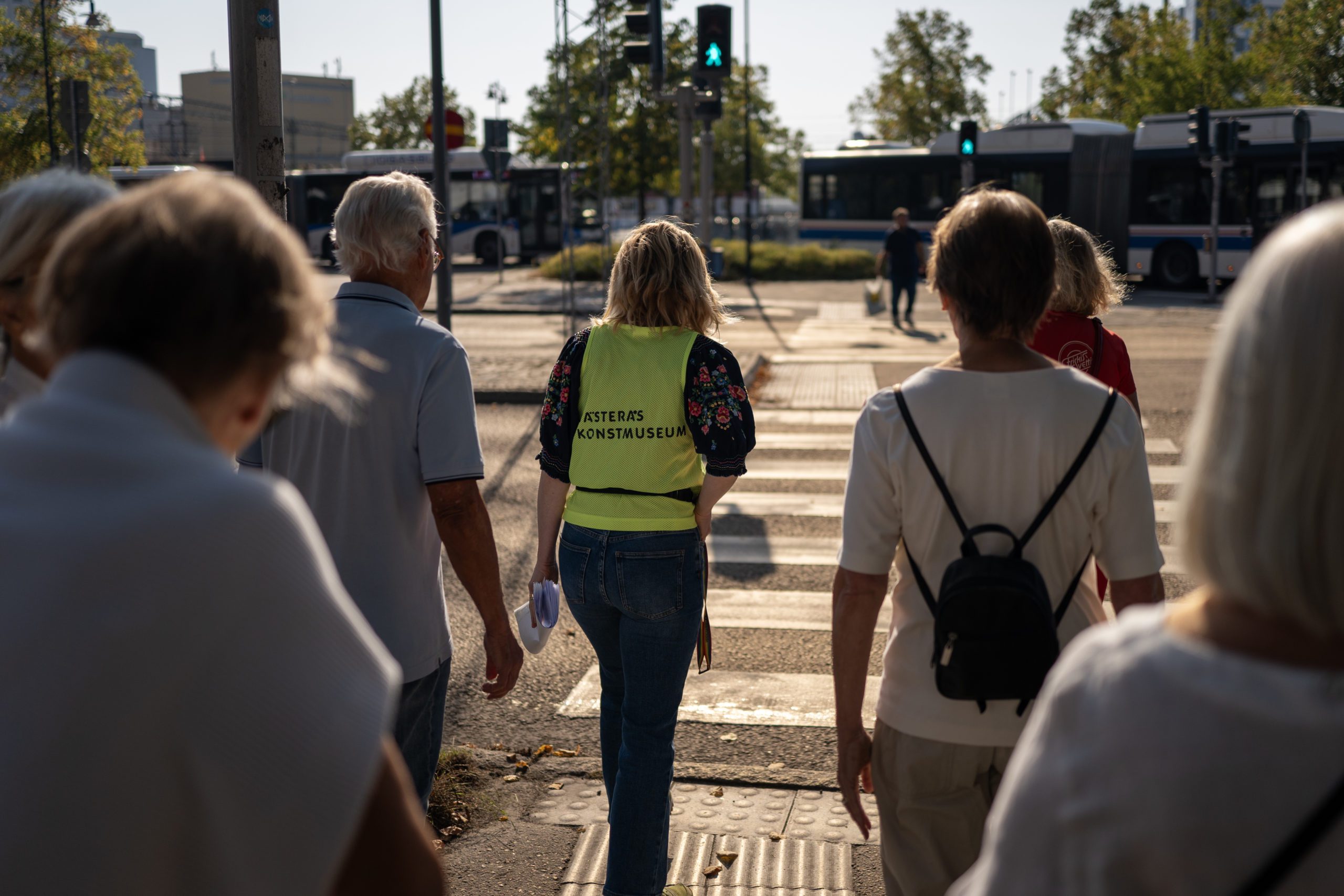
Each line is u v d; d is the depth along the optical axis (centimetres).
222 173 123
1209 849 93
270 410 132
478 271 3344
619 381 313
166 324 111
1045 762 103
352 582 271
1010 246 212
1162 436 1009
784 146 6394
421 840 117
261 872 106
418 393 269
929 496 212
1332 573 93
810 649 550
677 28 3844
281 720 105
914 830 217
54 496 107
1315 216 100
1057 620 211
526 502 820
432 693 285
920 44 5066
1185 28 4169
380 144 6950
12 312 188
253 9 534
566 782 412
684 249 320
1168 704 96
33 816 102
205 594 104
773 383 1312
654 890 313
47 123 2419
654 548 311
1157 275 2564
